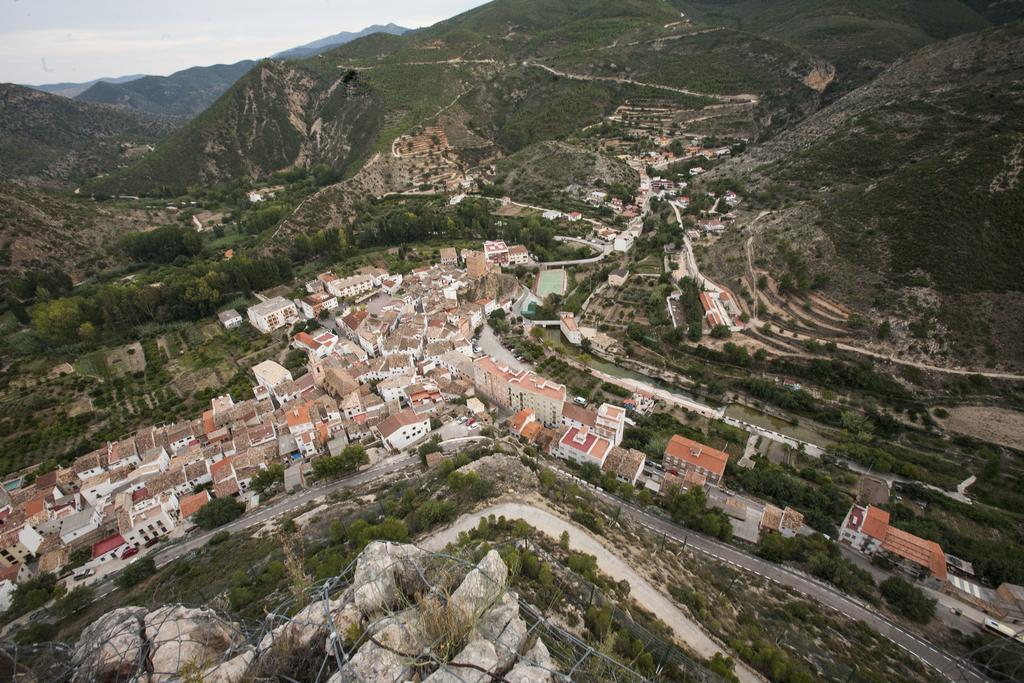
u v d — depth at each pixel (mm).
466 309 179250
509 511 80000
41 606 84562
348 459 109562
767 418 136500
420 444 118250
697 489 100312
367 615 23938
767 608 76188
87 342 161375
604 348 167125
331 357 156500
